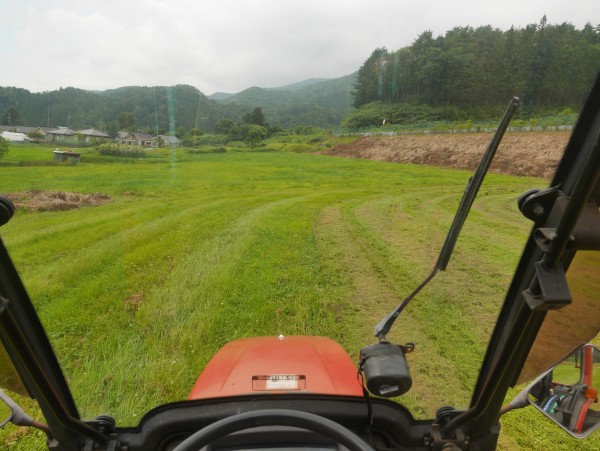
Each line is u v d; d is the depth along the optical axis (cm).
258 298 819
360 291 904
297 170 4984
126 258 1020
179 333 567
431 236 1464
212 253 1149
